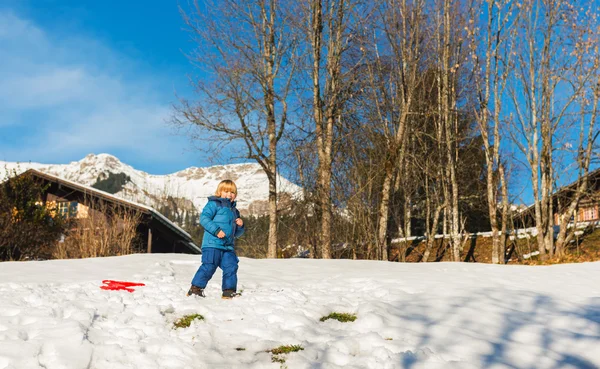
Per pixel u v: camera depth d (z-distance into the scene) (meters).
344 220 23.03
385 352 4.01
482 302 5.71
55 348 3.68
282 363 3.86
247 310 5.14
